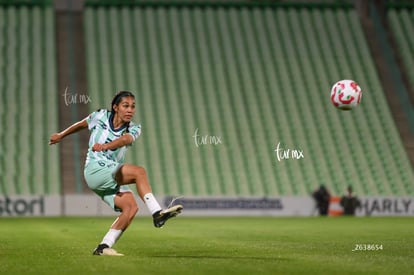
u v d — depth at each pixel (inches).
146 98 5885.8
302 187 5452.8
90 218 4375.0
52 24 6264.8
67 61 6127.0
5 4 6309.1
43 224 3614.7
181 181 5383.9
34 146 5487.2
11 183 5231.3
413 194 5487.2
